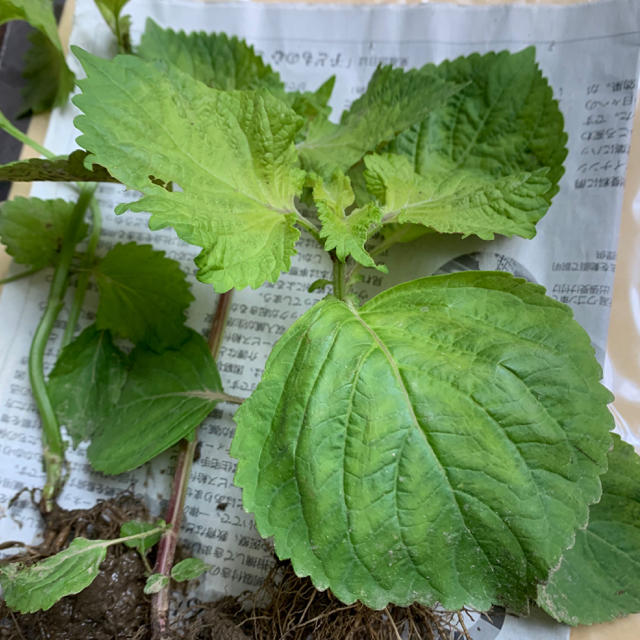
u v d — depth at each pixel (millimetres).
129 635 200
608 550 192
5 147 273
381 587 154
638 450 208
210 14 275
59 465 234
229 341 244
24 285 261
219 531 225
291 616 197
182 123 179
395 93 227
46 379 250
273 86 248
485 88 228
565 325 169
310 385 167
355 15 265
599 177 230
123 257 245
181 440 226
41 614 201
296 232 181
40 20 237
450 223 206
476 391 161
